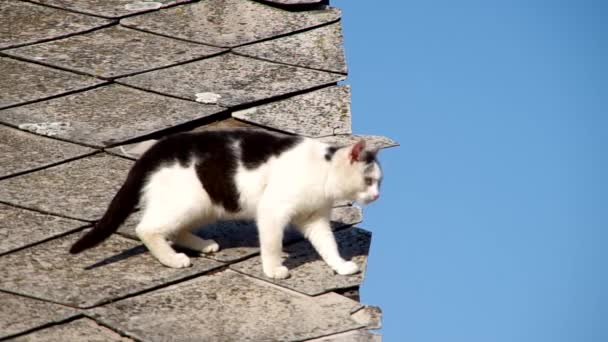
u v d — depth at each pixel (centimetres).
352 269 830
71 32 1234
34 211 903
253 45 1216
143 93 1116
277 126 1057
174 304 781
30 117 1064
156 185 822
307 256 863
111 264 831
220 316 768
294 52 1204
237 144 824
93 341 734
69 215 899
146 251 853
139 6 1300
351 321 768
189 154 822
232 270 834
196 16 1280
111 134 1038
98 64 1170
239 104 1091
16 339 729
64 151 1006
